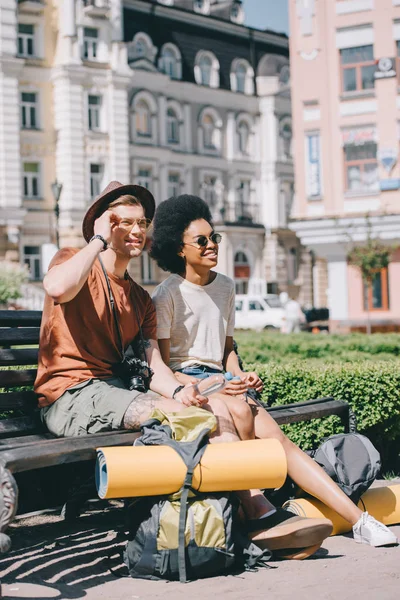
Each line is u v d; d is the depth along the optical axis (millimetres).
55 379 4617
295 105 34594
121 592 3982
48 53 40719
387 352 15586
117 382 4703
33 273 40719
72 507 5406
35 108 40625
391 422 7070
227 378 4781
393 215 32719
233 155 50625
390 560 4543
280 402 6867
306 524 4379
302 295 53625
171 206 5141
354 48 33812
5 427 4652
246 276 50875
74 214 40719
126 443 4328
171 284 5121
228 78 50625
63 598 3854
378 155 33312
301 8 34344
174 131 48125
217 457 4195
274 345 15742
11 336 5105
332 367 7129
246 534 4449
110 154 41969
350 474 4957
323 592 4027
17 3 39562
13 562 4441
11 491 3600
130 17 45875
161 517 4133
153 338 4969
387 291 33656
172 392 4719
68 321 4613
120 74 41938
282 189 52469
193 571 4168
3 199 39125
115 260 4730
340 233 33562
